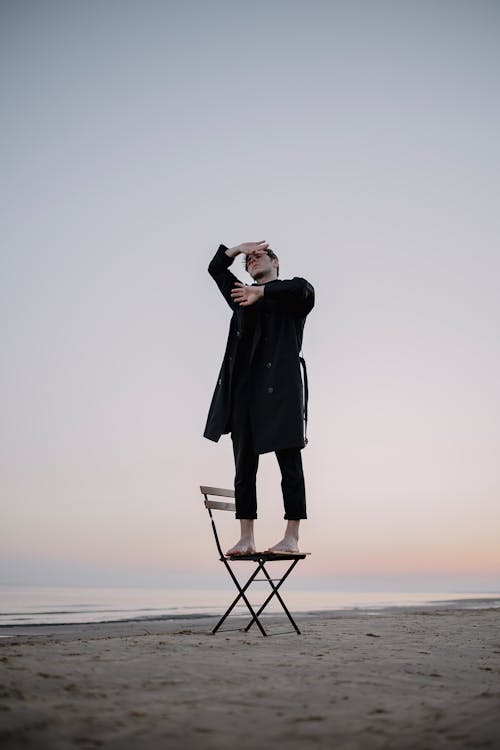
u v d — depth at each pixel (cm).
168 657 341
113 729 200
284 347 437
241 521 439
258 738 193
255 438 428
